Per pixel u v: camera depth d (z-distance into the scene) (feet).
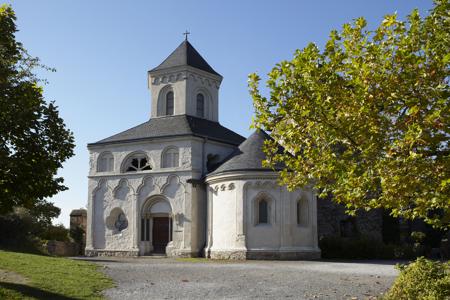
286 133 43.80
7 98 49.80
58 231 154.40
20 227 126.11
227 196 119.14
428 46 36.47
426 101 35.81
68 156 53.42
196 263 97.19
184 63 148.36
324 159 41.57
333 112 39.42
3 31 51.80
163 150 134.10
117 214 139.44
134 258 122.72
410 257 123.44
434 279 44.65
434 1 38.73
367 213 142.31
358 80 37.68
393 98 37.47
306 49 41.42
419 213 37.60
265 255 113.29
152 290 58.18
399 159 35.91
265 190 115.44
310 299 53.16
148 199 134.51
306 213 118.01
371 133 38.22
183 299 52.85
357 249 121.90
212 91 155.84
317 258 116.57
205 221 128.47
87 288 56.29
